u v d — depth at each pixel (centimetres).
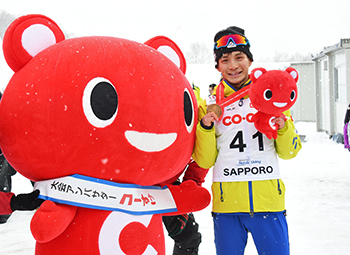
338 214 534
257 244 262
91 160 209
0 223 520
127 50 228
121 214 219
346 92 1382
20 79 218
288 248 264
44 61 219
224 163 269
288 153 270
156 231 237
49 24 236
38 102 207
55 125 205
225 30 291
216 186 272
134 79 217
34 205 214
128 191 221
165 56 254
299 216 526
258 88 241
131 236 220
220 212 267
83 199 211
